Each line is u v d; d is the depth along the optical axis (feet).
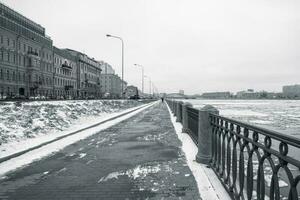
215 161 18.67
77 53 326.24
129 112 91.56
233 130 14.70
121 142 31.68
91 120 58.65
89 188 16.01
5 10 184.96
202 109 20.97
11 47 187.52
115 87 535.60
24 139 31.40
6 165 21.35
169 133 38.93
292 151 31.86
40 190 15.79
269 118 101.50
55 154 25.27
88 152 26.09
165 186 16.05
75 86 315.17
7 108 51.67
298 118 102.27
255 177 20.38
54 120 47.19
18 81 196.03
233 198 13.57
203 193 14.80
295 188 7.70
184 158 23.00
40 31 236.84
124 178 17.78
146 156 24.08
